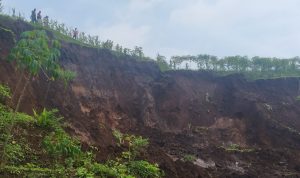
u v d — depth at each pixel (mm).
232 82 42031
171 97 37906
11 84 20203
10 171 12602
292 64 46188
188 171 21891
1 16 26922
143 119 33781
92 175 14688
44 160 14547
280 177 26375
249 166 28719
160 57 43562
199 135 34688
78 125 22047
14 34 25859
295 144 34438
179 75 41625
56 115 21344
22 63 11602
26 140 15172
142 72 38656
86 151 17484
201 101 39625
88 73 32688
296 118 39000
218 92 41438
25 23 28734
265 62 44625
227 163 28609
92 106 29766
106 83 33844
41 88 24016
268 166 29297
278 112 38969
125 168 17328
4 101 17562
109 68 35500
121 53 38250
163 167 20188
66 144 14359
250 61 44594
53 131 16891
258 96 40594
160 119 35438
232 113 38875
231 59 44156
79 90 30047
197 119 37281
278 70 45531
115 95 33781
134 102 34906
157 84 38469
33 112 19875
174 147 29453
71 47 33031
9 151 13586
